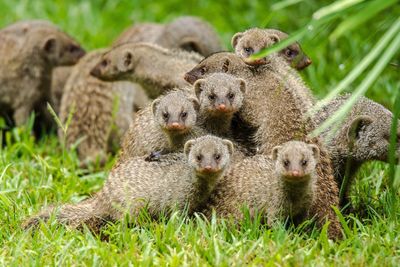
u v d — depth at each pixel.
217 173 10.23
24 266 9.07
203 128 11.53
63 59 16.97
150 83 14.58
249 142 11.37
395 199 10.80
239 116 11.46
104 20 20.12
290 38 8.80
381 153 11.05
